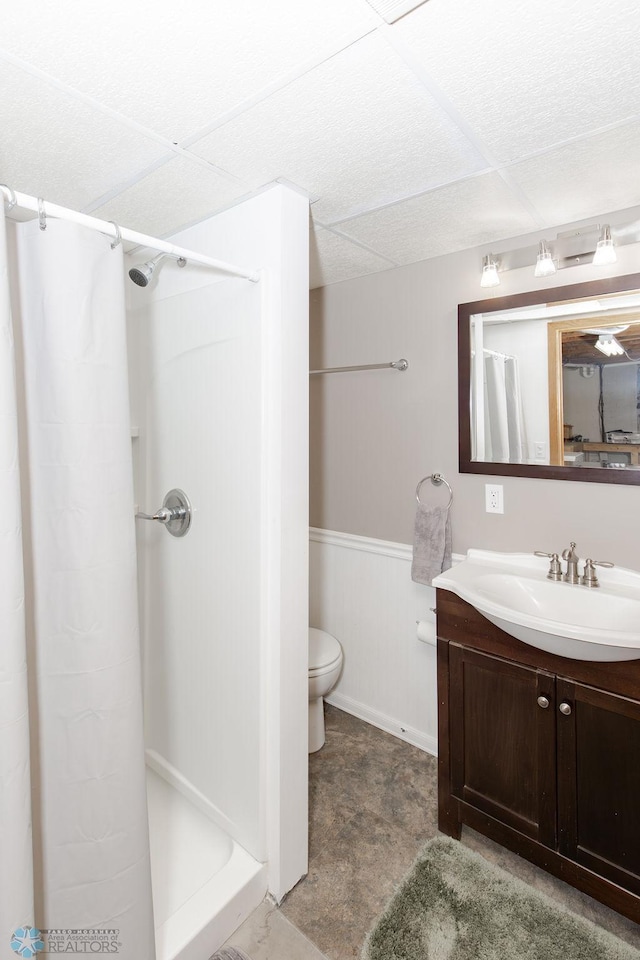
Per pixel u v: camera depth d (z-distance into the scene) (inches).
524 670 61.1
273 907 60.2
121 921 45.0
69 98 42.1
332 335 98.4
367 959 54.0
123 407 44.6
